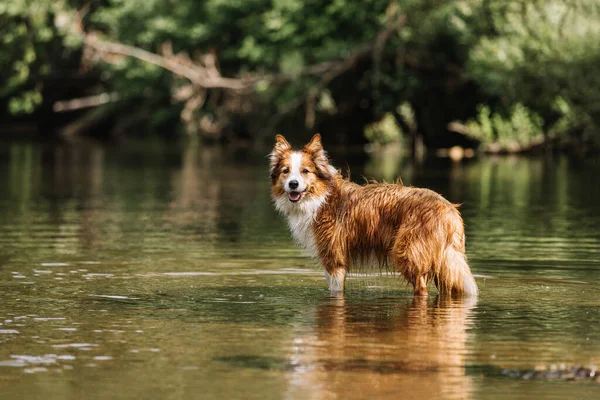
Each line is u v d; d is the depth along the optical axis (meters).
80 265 10.52
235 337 6.99
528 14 32.84
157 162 32.19
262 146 42.94
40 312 7.87
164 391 5.71
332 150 38.72
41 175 26.30
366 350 6.61
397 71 37.91
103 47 43.09
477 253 11.46
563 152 35.25
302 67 40.59
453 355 6.48
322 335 7.05
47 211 17.11
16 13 42.78
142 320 7.57
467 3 34.72
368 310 8.00
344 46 37.88
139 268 10.30
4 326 7.34
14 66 45.38
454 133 38.66
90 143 45.22
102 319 7.59
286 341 6.87
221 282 9.41
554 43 31.95
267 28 39.50
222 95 45.19
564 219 15.52
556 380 5.93
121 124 49.94
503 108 36.41
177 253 11.51
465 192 20.70
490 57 32.66
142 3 43.19
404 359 6.39
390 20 36.25
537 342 6.84
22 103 46.44
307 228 9.12
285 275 9.84
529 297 8.58
